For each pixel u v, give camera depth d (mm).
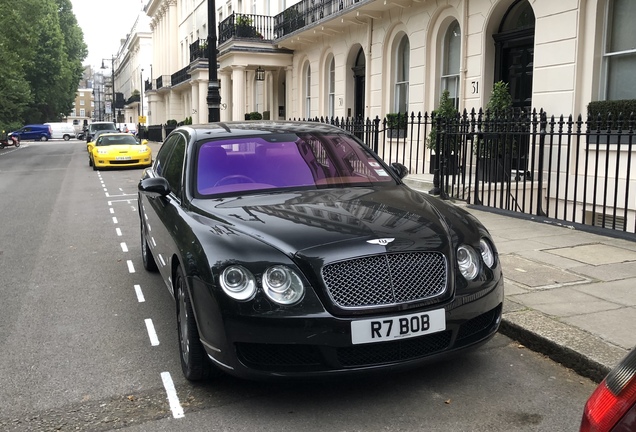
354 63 18844
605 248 6730
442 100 12406
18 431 3338
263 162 4816
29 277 6738
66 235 9250
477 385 3787
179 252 3861
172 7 48062
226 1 31828
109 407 3607
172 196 4836
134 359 4355
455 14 13062
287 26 22062
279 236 3541
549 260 6301
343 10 16344
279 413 3473
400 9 15297
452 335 3510
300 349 3326
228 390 3793
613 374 1850
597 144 7449
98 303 5730
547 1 10258
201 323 3533
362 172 4945
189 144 5047
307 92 23344
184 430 3311
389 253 3414
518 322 4500
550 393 3668
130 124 63188
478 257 3746
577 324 4426
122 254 7848
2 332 4961
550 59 10266
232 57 23438
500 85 10969
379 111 16719
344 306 3285
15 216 11312
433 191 10586
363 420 3375
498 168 9898
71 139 70438
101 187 16156
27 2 35688
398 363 3375
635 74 9047
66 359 4375
